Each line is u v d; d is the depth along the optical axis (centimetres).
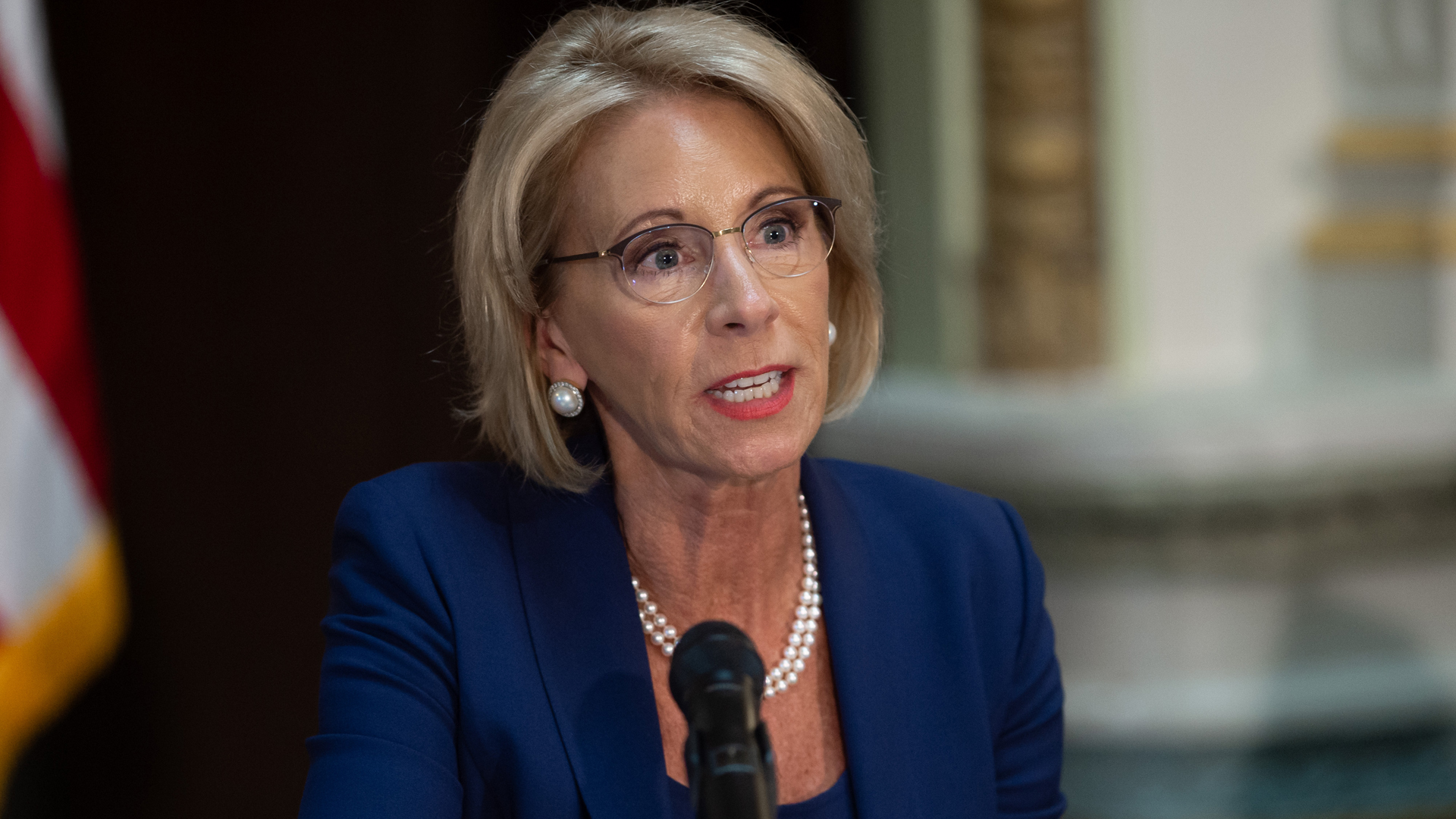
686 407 357
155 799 1284
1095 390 1437
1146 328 1457
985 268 1455
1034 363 1455
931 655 404
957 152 1450
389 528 379
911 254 1509
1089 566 1369
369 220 1337
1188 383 1443
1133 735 1336
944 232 1466
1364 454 1334
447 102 1353
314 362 1327
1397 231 1459
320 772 343
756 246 359
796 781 382
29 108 910
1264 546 1354
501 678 364
